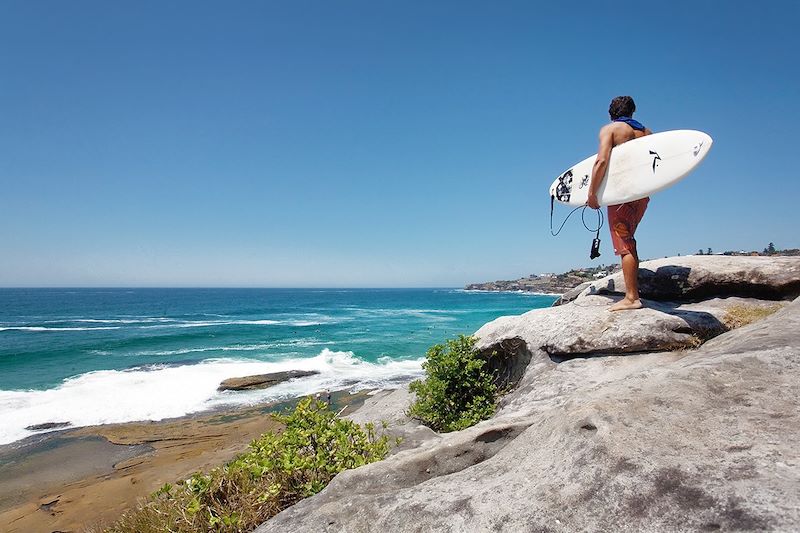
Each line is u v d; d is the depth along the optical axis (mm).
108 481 10344
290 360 24703
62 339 34281
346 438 4145
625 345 5254
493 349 6848
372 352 27547
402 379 20312
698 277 6477
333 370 22266
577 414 2613
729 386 2609
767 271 6141
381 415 7758
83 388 18203
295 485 3871
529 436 2906
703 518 1769
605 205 5117
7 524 8711
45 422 14344
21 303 101562
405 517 2461
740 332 3930
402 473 3252
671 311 5625
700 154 4340
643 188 4730
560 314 6348
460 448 3443
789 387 2494
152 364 23547
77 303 102062
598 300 6758
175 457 11711
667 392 2625
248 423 14227
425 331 38969
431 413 6598
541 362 5953
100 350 28578
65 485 10273
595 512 2008
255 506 3715
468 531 2201
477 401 6305
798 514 1617
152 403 16375
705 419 2344
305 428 4383
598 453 2266
